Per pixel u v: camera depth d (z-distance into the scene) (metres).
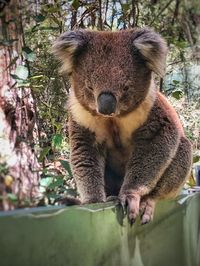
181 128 4.79
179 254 4.31
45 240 2.45
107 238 3.22
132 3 5.97
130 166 4.31
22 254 2.24
